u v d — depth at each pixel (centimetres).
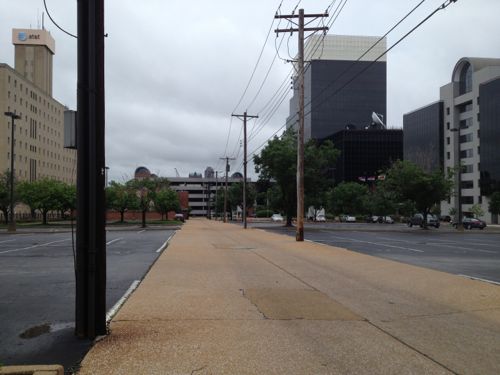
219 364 582
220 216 14200
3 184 6109
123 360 595
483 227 6188
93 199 709
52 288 1169
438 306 945
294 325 781
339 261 1733
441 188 5309
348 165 14075
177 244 2556
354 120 10294
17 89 11150
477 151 10200
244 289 1125
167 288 1128
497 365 588
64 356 620
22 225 5850
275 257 1878
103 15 736
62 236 3647
